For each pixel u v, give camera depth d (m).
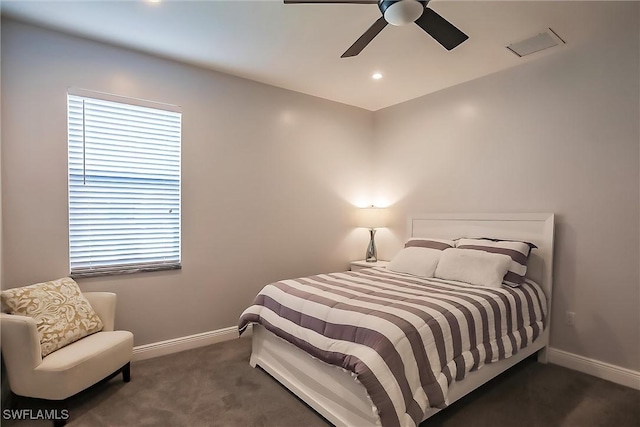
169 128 3.05
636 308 2.50
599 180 2.68
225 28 2.50
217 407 2.21
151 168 2.97
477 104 3.47
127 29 2.52
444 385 1.82
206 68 3.21
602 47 2.65
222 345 3.25
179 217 3.11
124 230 2.86
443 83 3.60
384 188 4.44
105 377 2.26
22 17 2.35
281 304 2.47
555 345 2.90
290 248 3.84
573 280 2.81
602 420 2.09
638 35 2.48
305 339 2.13
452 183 3.70
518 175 3.16
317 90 3.82
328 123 4.14
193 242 3.18
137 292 2.91
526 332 2.54
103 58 2.72
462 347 2.03
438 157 3.83
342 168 4.28
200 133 3.20
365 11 2.29
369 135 4.55
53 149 2.54
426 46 2.77
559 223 2.90
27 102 2.44
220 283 3.35
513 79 3.19
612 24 2.46
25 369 1.97
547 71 2.96
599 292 2.68
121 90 2.80
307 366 2.22
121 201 2.84
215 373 2.67
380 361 1.67
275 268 3.72
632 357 2.52
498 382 2.55
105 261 2.78
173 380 2.55
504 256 2.79
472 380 2.12
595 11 2.29
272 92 3.66
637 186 2.50
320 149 4.07
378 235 4.50
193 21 2.41
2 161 2.35
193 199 3.17
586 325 2.74
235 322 3.44
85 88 2.65
